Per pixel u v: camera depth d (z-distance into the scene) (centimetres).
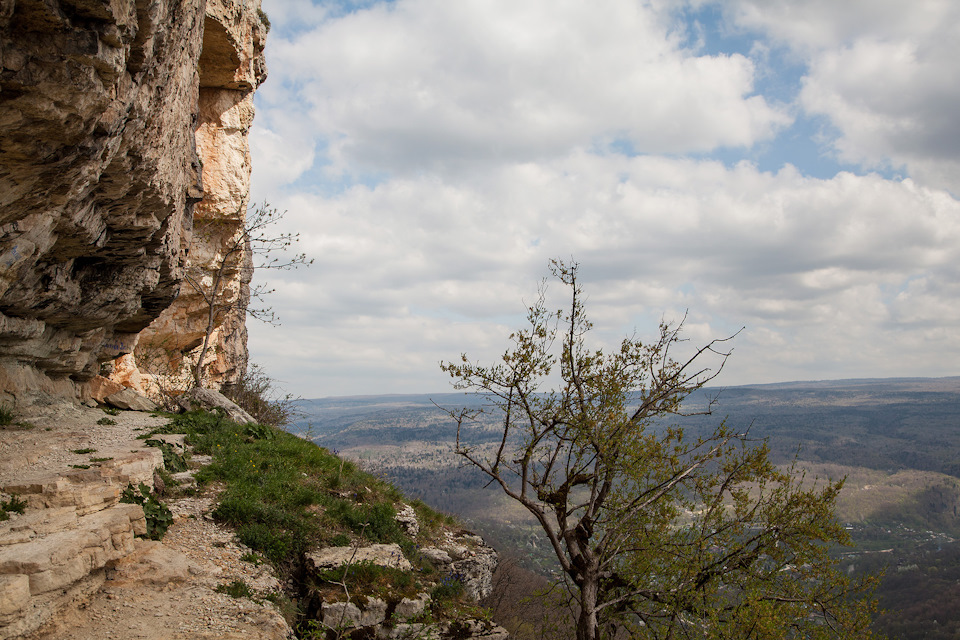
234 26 1767
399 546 1030
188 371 2300
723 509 856
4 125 500
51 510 636
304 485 1148
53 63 473
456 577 1130
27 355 1123
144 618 574
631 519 816
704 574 809
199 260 2006
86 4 462
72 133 552
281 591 739
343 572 812
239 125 2016
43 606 506
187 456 1137
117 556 639
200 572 693
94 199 771
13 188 587
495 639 835
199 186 1376
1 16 424
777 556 831
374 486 1320
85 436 1005
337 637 695
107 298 1120
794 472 863
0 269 684
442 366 838
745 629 723
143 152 750
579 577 818
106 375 1662
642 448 800
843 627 757
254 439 1434
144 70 622
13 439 925
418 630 782
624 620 848
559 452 862
